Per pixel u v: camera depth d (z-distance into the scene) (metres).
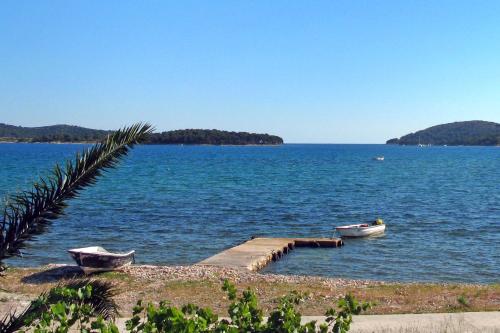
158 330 5.91
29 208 6.27
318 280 17.06
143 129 6.57
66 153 145.75
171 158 139.00
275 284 16.22
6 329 6.36
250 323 6.40
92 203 41.81
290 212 38.81
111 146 6.43
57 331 5.84
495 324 10.82
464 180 71.31
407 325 10.66
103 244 26.05
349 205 43.22
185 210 38.56
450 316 11.39
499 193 53.59
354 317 11.41
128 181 64.06
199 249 25.52
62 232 28.89
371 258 23.64
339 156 169.62
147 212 37.19
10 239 6.20
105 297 7.54
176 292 15.01
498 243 26.81
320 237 29.23
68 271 18.02
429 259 23.17
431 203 44.91
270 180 67.81
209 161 122.50
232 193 50.94
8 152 153.50
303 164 112.75
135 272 18.05
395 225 33.03
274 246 25.12
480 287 15.58
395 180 70.44
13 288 15.54
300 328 6.24
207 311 6.35
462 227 31.98
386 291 14.99
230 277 17.39
